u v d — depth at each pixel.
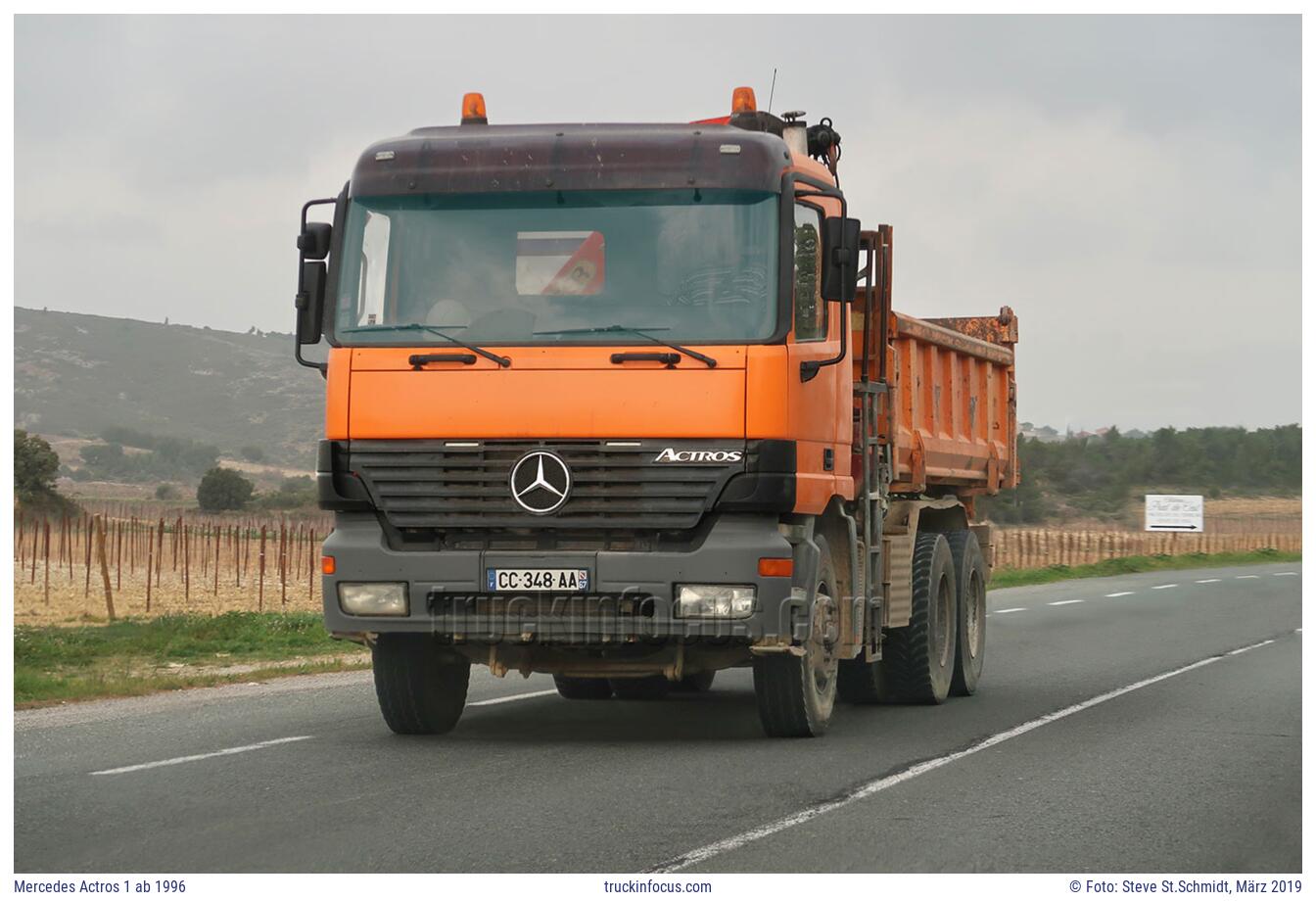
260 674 23.91
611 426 14.80
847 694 20.42
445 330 15.16
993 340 26.52
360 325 15.31
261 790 13.00
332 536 15.38
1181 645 30.16
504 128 16.03
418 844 10.90
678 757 14.98
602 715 18.98
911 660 20.08
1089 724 18.03
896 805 12.46
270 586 51.91
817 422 15.81
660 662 15.95
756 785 13.30
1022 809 12.39
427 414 15.01
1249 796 13.10
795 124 19.16
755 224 15.09
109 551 65.31
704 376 14.75
